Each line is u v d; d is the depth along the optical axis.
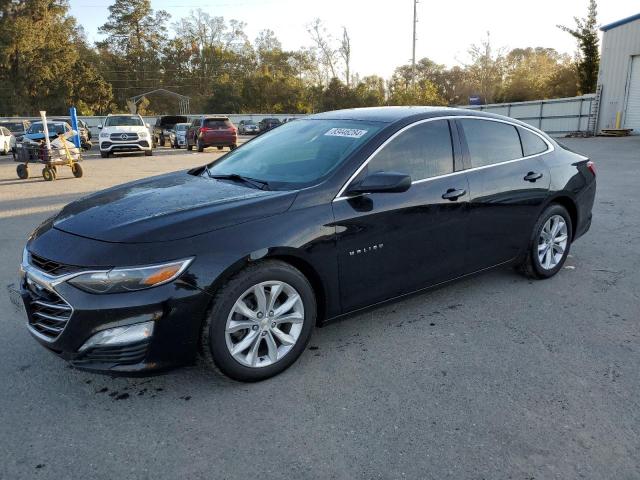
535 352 3.44
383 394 2.96
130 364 2.72
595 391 2.97
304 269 3.23
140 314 2.68
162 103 90.38
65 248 2.85
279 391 3.01
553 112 29.84
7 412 2.82
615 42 25.47
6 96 60.59
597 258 5.47
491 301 4.30
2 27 59.44
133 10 88.00
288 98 70.56
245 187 3.49
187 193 3.42
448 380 3.10
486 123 4.29
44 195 10.41
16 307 3.14
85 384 3.10
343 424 2.69
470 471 2.33
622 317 3.98
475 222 4.02
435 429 2.63
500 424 2.67
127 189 3.73
